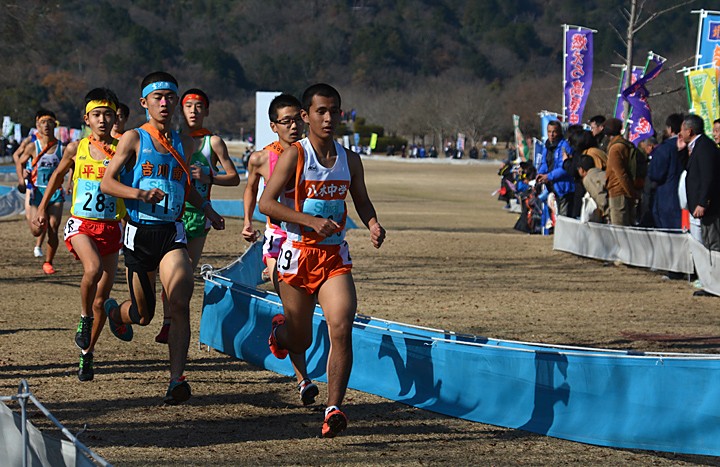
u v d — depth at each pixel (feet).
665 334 87.40
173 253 61.31
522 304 105.19
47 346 77.61
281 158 54.03
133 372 69.67
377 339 66.33
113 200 68.54
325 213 54.54
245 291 76.84
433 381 62.28
